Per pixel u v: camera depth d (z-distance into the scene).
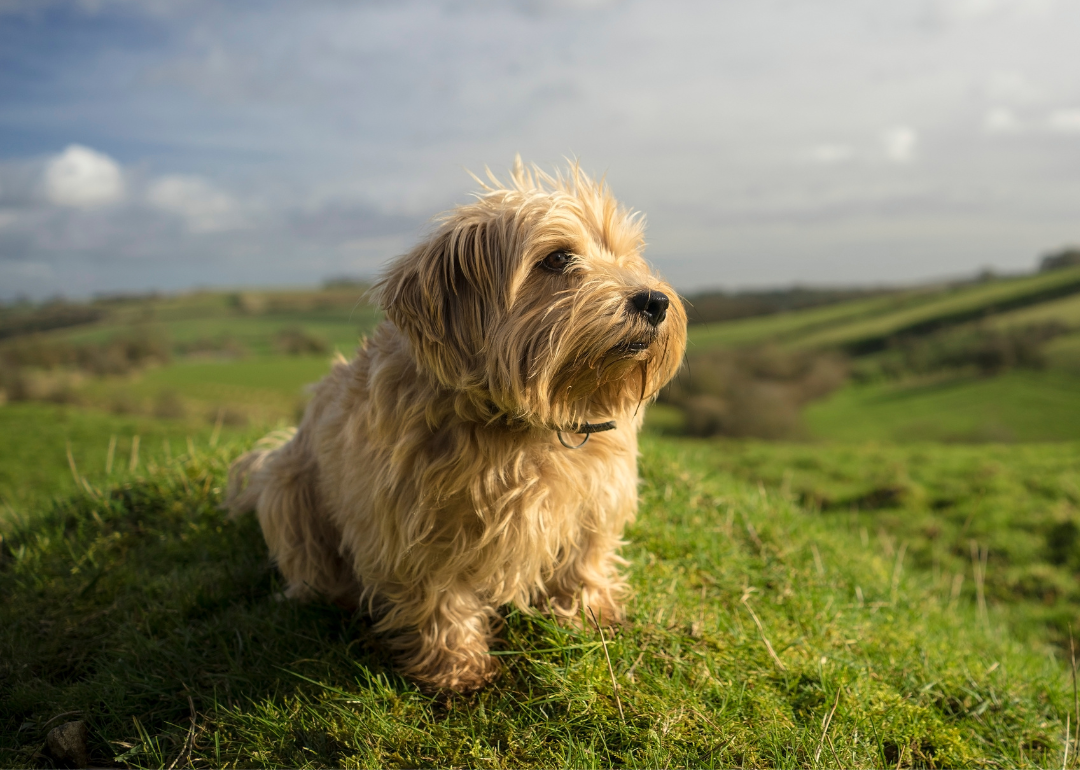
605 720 0.59
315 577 0.73
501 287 0.58
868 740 0.60
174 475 0.97
